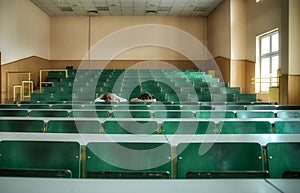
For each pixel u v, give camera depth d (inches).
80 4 458.0
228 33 414.9
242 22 406.6
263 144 75.5
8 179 48.7
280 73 299.3
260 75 372.8
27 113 144.6
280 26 310.5
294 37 275.7
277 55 333.7
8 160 70.0
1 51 345.1
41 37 485.4
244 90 406.6
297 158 71.7
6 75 358.9
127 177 57.3
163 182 47.6
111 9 486.6
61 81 409.4
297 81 276.1
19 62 395.9
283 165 71.4
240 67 406.6
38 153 70.5
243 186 45.5
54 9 483.5
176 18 530.6
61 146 70.7
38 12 471.5
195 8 480.4
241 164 70.6
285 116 145.3
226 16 423.8
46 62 509.4
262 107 177.9
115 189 44.3
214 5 462.6
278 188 44.6
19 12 396.2
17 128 108.9
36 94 280.1
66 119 112.4
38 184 46.3
